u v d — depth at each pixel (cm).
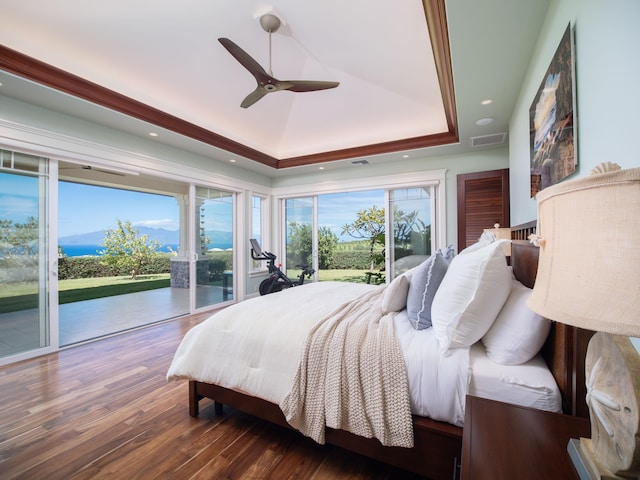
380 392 125
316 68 344
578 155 125
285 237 603
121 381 233
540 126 184
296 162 503
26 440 163
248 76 347
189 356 180
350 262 740
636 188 41
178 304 537
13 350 271
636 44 83
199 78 328
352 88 374
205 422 182
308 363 143
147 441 163
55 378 238
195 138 375
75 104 276
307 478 138
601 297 43
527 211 241
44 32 237
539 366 115
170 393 216
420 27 254
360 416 127
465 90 254
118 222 868
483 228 399
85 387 223
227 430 174
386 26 262
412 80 330
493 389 112
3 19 221
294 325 162
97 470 142
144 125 327
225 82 346
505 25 176
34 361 272
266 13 255
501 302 125
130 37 262
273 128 463
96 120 312
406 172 468
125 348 306
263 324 169
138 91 313
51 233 295
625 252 42
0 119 255
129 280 852
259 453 155
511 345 116
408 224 477
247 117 417
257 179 561
